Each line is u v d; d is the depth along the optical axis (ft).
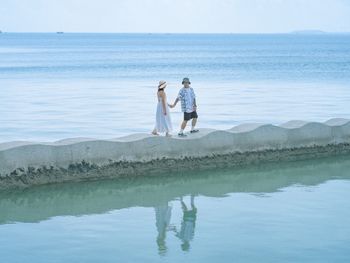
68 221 42.37
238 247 36.45
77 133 77.61
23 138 73.67
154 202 47.83
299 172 58.65
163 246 36.70
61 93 137.90
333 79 185.57
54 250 35.91
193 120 60.08
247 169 59.57
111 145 54.39
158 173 56.54
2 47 609.42
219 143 59.52
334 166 61.46
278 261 34.06
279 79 187.62
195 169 58.29
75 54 435.53
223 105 110.11
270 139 62.28
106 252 35.55
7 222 42.04
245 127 62.75
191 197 49.29
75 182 52.80
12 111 100.94
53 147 51.90
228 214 43.86
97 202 47.83
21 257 34.60
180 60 347.77
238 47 650.43
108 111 101.50
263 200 47.93
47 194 50.31
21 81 179.01
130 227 40.91
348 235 38.73
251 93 136.67
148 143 56.08
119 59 358.02
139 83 174.29
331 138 65.72
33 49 550.36
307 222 41.57
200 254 35.27
